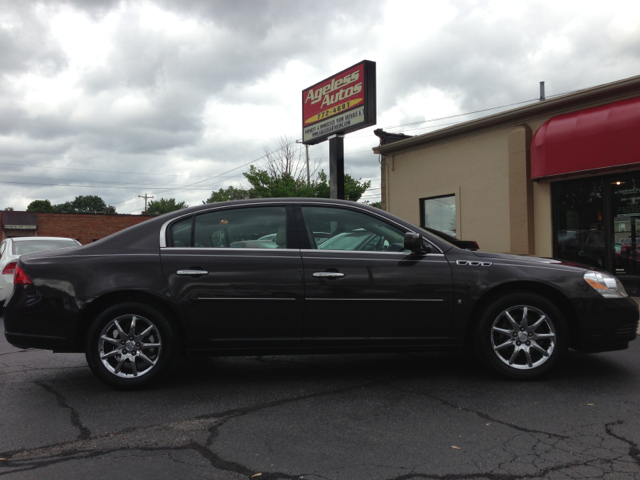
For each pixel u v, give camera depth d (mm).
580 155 9398
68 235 37688
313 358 5355
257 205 4527
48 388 4348
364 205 4602
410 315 4312
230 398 4020
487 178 11805
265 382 4465
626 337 4324
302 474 2705
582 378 4426
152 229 4410
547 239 10672
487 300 4418
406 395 4027
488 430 3268
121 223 39500
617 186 9648
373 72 11945
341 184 12945
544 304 4293
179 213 4492
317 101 13547
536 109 10641
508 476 2650
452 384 4312
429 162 13289
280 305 4246
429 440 3125
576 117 9672
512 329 4340
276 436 3227
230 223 4445
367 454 2938
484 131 11875
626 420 3414
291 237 4414
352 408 3738
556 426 3322
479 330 4344
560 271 4363
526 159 10836
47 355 5684
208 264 4246
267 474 2709
